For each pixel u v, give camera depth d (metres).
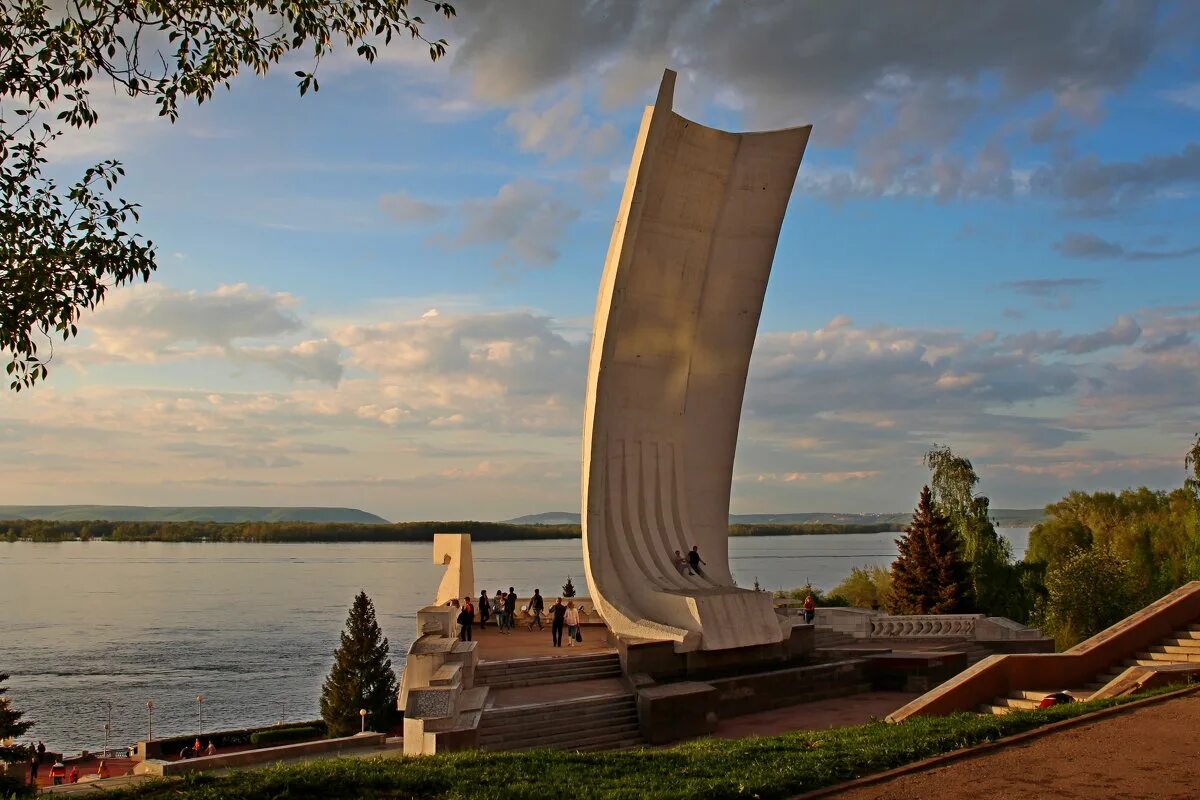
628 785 10.41
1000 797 9.55
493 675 21.61
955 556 45.16
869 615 35.09
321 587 171.62
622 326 27.75
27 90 11.09
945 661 26.23
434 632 22.28
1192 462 39.38
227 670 80.12
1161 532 46.41
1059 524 54.44
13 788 13.93
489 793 10.03
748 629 24.95
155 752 43.81
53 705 66.19
